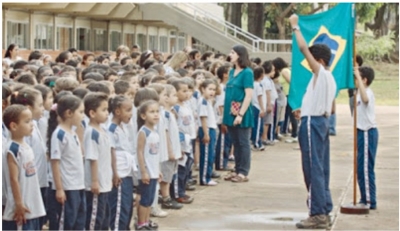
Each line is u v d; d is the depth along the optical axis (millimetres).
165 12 27375
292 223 10570
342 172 15125
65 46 24844
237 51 13211
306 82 10906
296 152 17828
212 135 13156
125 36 30109
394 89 38656
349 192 12938
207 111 13031
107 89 9805
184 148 11586
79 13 24422
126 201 9148
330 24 10844
